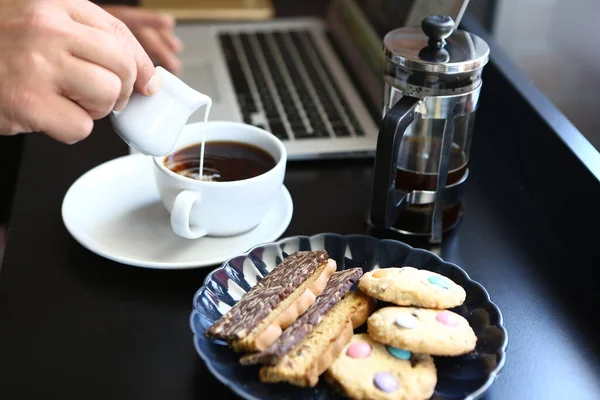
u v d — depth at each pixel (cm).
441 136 71
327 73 110
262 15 133
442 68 64
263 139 75
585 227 70
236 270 63
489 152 92
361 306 58
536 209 81
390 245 66
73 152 89
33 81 58
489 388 55
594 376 57
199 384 55
